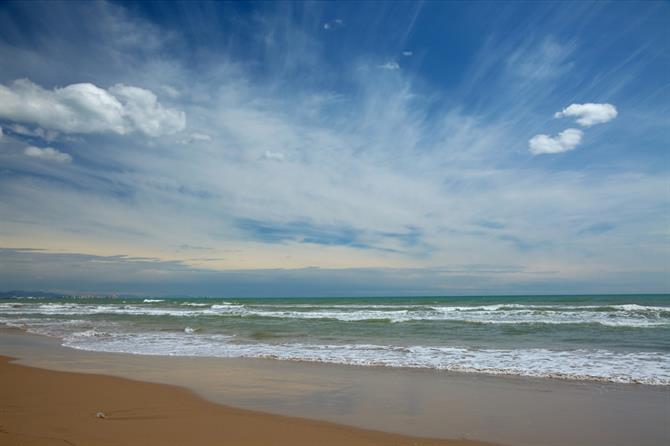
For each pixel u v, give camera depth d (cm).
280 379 987
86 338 1850
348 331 2042
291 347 1520
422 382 952
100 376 1002
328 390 880
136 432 601
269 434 602
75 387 888
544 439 593
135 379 982
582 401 784
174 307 5081
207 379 987
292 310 4044
